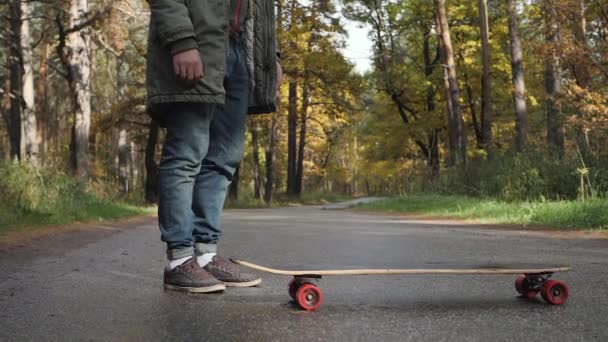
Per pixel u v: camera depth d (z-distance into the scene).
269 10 3.48
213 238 3.23
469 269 2.66
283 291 3.03
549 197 13.34
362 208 23.11
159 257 4.75
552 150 14.57
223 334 2.05
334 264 2.91
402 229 9.16
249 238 7.09
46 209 9.41
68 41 21.78
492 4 30.70
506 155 17.83
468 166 20.11
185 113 3.06
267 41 3.47
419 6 31.83
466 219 12.94
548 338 1.99
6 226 7.40
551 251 5.36
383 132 36.38
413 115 34.97
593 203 9.91
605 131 12.53
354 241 6.57
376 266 2.82
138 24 26.64
